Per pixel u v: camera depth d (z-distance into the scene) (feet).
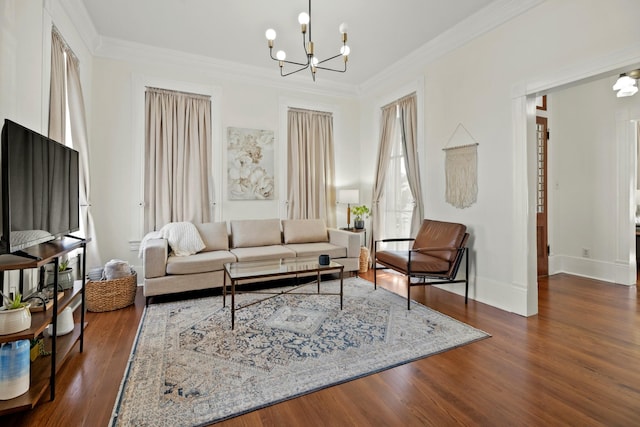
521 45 9.37
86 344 7.50
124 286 10.03
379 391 5.72
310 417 5.03
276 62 14.03
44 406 5.23
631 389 5.73
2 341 4.58
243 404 5.31
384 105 15.58
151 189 12.78
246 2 9.74
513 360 6.79
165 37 11.89
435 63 12.54
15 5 6.58
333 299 10.91
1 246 4.71
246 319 9.03
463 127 11.33
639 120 12.60
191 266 10.74
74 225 7.70
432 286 12.58
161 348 7.26
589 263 13.97
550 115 14.78
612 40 7.37
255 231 13.99
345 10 10.13
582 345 7.47
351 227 16.69
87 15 10.36
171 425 4.80
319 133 16.47
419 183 13.44
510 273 9.79
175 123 13.28
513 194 9.66
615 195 13.11
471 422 4.92
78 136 10.25
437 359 6.86
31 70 7.28
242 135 14.58
